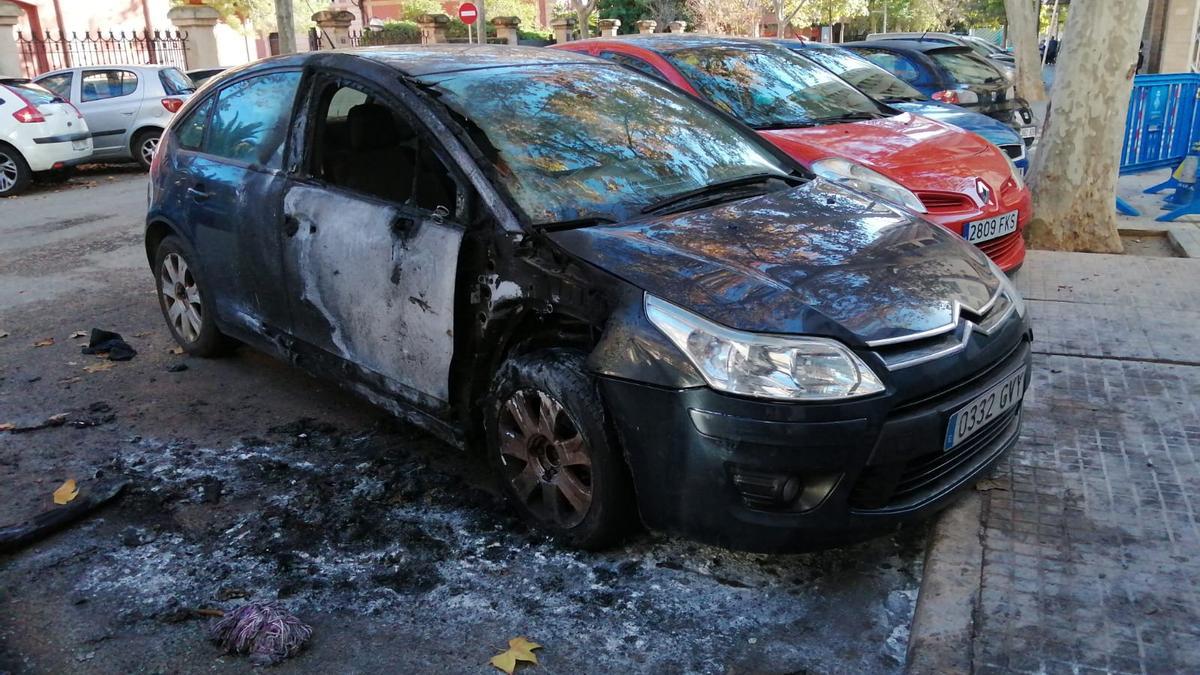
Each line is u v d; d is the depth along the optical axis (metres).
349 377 4.14
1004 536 3.38
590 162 3.78
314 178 4.21
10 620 3.14
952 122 7.91
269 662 2.89
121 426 4.64
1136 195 9.31
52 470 4.20
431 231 3.58
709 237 3.39
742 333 2.88
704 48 7.20
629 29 37.78
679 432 2.92
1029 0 14.91
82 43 24.81
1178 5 18.72
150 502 3.88
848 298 3.05
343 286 3.99
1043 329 5.43
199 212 4.88
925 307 3.10
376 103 3.96
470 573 3.33
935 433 2.97
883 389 2.87
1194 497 3.59
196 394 5.02
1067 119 7.19
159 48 24.88
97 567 3.44
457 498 3.85
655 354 2.95
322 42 27.36
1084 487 3.69
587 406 3.13
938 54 10.66
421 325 3.65
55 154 12.67
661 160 3.96
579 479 3.32
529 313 3.42
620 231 3.39
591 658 2.89
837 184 4.25
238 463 4.21
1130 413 4.32
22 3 25.39
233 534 3.63
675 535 3.11
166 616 3.14
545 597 3.19
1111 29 6.86
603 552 3.41
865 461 2.87
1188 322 5.45
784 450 2.82
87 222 10.16
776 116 6.61
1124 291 6.07
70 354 5.70
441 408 3.70
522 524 3.62
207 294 5.07
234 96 4.89
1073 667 2.73
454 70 4.10
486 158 3.56
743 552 3.22
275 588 3.28
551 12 44.09
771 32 40.78
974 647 2.83
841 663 2.85
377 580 3.31
